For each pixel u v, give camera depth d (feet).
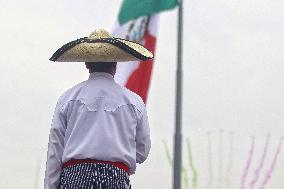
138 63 66.64
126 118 25.59
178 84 60.90
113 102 25.63
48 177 25.59
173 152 62.34
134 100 26.09
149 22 68.08
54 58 26.32
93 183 24.64
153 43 67.77
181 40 62.80
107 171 24.81
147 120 26.45
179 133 59.62
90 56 25.73
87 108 25.44
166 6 66.54
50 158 25.53
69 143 25.21
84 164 24.86
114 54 25.68
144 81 66.54
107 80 26.20
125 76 66.23
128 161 25.31
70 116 25.58
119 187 24.94
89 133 25.11
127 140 25.45
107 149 24.94
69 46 25.73
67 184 24.97
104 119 25.31
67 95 26.00
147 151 26.45
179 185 58.75
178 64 62.03
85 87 25.98
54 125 25.63
